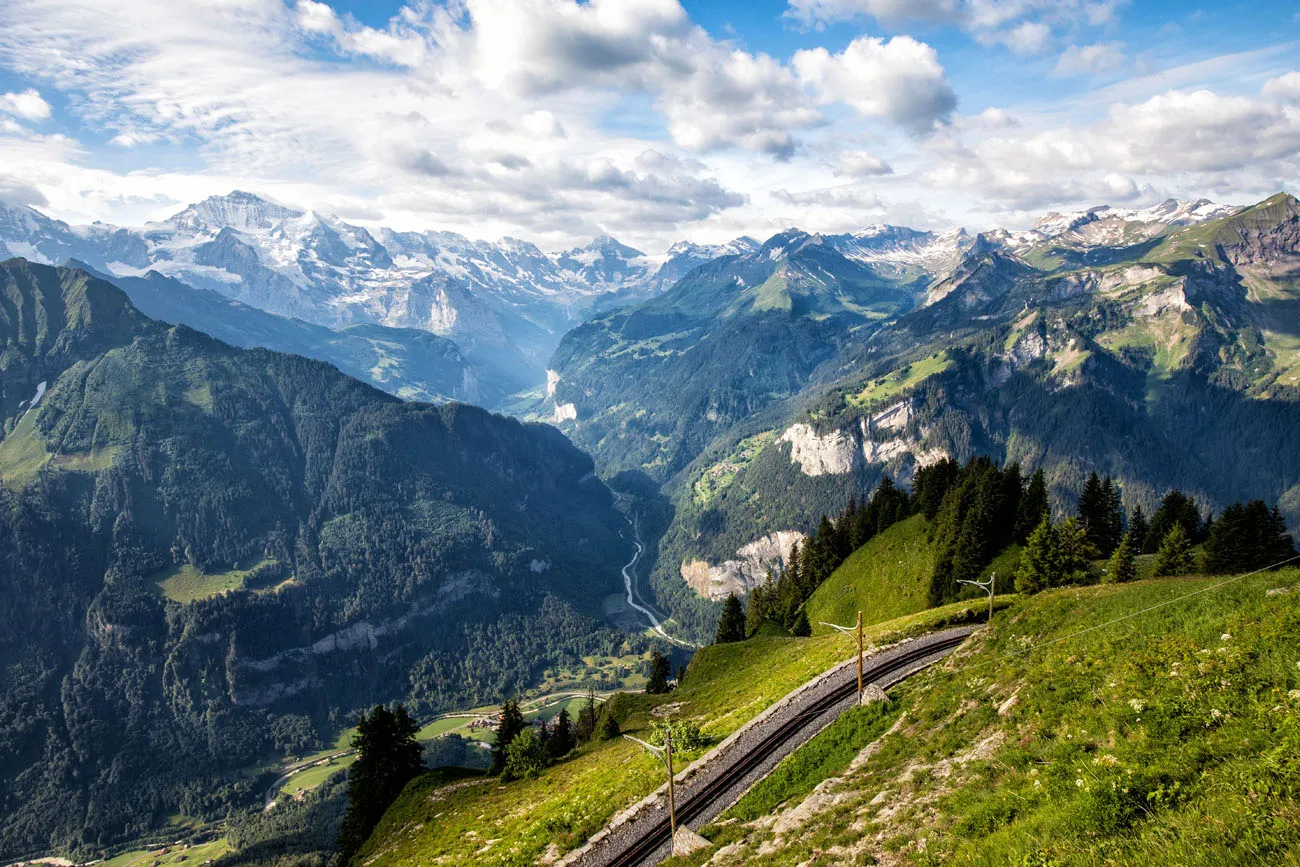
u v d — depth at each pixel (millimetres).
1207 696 26641
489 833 58781
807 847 32344
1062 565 79438
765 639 113125
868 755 41812
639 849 41938
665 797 47281
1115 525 106250
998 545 107125
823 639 91250
